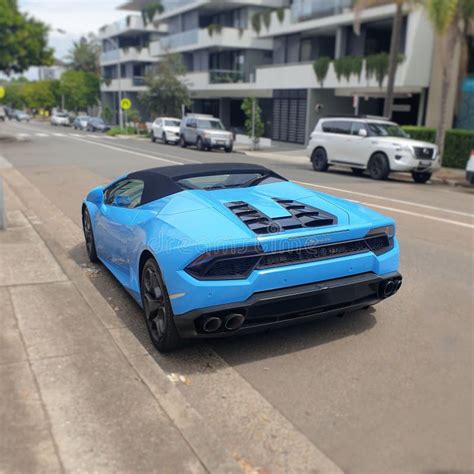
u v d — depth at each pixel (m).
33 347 3.96
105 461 2.73
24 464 2.68
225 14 43.91
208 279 3.58
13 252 6.45
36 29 30.22
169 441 2.91
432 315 4.85
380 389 3.56
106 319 4.64
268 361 3.96
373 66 24.56
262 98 36.09
